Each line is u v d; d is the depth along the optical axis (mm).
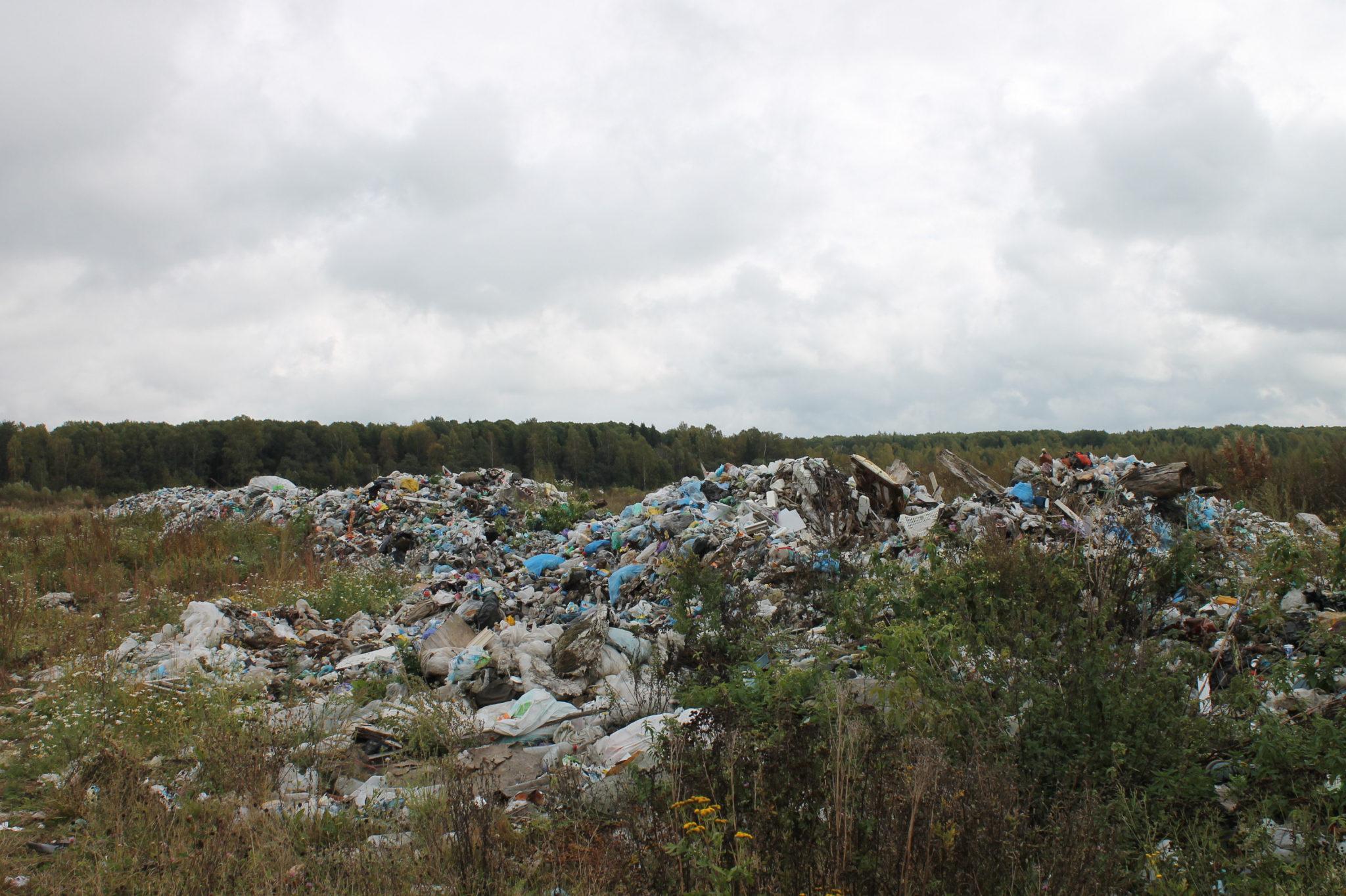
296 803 4938
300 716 6188
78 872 4043
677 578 7102
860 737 3998
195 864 3979
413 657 8172
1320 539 8086
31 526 20328
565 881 3791
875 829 3301
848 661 6598
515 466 61031
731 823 3531
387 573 13430
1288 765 3873
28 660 8695
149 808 4652
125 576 13258
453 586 13258
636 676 6652
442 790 4797
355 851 4176
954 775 3576
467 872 3758
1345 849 3449
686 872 3438
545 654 7406
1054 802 3740
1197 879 3332
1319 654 5098
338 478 53531
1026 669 4750
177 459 55031
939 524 10578
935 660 5203
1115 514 10211
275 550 15102
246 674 7609
